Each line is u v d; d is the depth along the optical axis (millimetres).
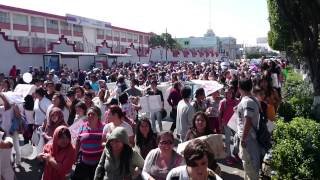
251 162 6434
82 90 10469
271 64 16609
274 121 8062
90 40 71125
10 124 9055
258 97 7645
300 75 26984
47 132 7430
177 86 11844
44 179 5785
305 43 11969
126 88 13219
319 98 11719
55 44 38750
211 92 9938
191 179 3570
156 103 11734
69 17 63844
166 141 4902
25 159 9727
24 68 33594
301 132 7418
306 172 6320
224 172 8734
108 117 6699
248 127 6355
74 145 6465
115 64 43469
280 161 6613
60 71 30172
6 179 6555
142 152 6234
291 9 11547
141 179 4965
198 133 6180
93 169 6328
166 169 4891
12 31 54219
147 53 61688
